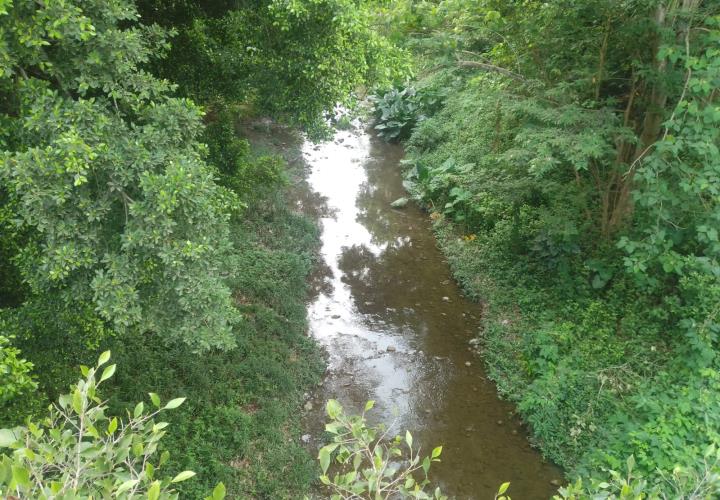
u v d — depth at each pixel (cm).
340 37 570
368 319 889
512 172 919
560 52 764
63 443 210
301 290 919
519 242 959
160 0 701
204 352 709
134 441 224
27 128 370
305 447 647
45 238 406
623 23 673
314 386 742
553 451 635
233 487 559
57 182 351
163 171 416
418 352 819
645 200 598
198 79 794
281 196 1203
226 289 430
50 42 385
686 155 660
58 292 439
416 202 1279
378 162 1511
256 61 681
